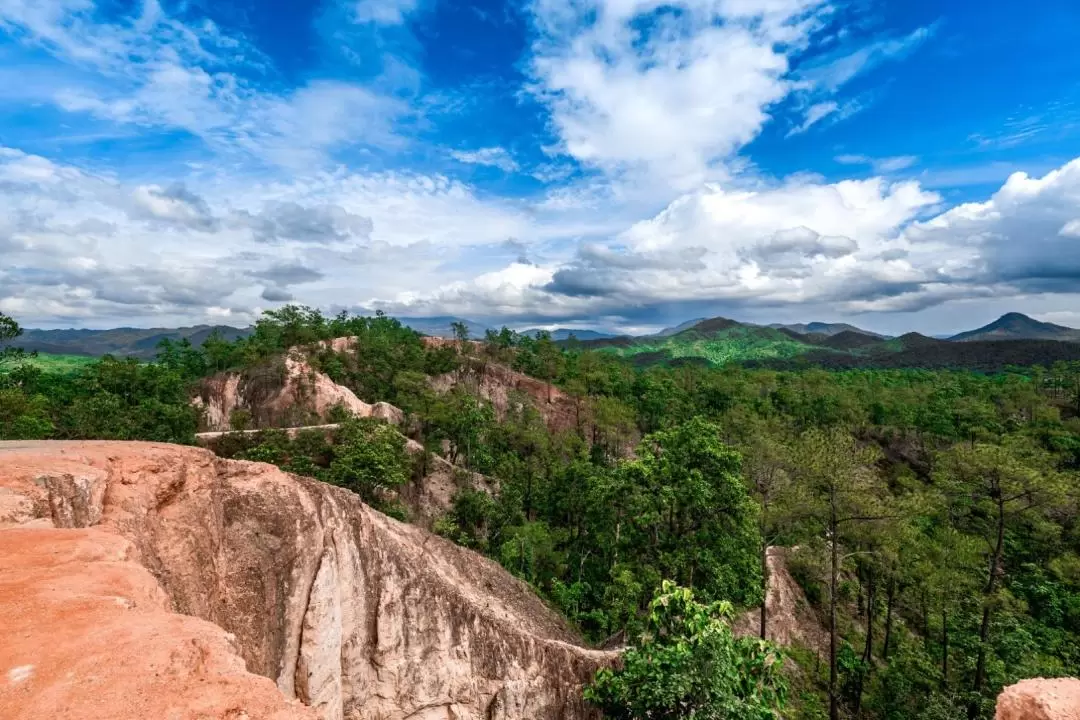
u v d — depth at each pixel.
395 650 20.77
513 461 65.94
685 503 30.97
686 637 19.19
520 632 24.19
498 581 31.53
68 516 12.34
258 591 16.58
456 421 70.31
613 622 36.41
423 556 27.56
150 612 8.42
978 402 82.50
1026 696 11.12
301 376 72.94
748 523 30.88
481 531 56.19
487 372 104.75
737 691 18.38
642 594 33.78
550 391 105.38
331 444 56.66
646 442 34.06
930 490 42.19
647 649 20.06
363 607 20.25
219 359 91.50
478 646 22.70
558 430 92.25
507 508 55.50
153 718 6.06
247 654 15.91
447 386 96.75
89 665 6.75
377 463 48.09
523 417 81.75
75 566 9.56
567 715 23.86
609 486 37.03
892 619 41.28
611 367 107.69
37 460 13.34
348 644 19.58
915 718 28.47
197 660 7.24
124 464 14.92
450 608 22.45
